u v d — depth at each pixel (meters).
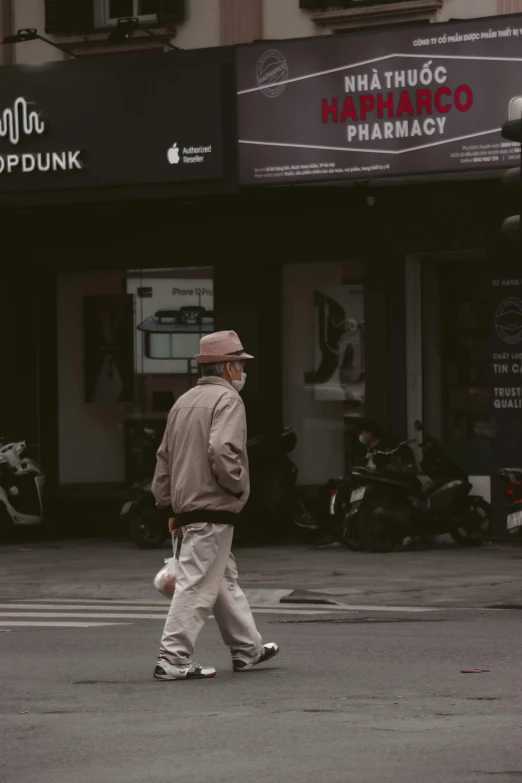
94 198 37.91
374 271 38.19
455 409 38.41
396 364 37.94
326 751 12.97
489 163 34.16
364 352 38.94
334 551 35.78
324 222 38.72
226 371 17.72
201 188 36.88
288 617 24.52
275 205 39.31
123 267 41.41
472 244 36.59
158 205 39.50
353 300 39.44
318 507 37.09
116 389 42.34
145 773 12.23
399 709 15.03
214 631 22.39
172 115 36.97
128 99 37.38
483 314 38.03
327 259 38.81
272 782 11.79
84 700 15.89
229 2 39.62
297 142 35.84
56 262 41.81
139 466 42.12
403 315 37.81
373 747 13.11
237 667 17.83
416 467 35.72
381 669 17.89
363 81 35.19
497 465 36.22
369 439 36.75
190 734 13.84
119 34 38.25
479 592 28.03
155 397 42.00
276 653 18.12
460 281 38.38
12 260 42.19
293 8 39.03
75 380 42.72
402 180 36.16
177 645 17.30
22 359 42.34
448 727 14.02
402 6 37.62
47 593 30.22
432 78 34.59
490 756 12.69
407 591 28.39
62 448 42.78
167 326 41.69
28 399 42.41
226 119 36.56
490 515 36.38
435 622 23.47
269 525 38.44
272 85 35.97
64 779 12.09
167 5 40.09
